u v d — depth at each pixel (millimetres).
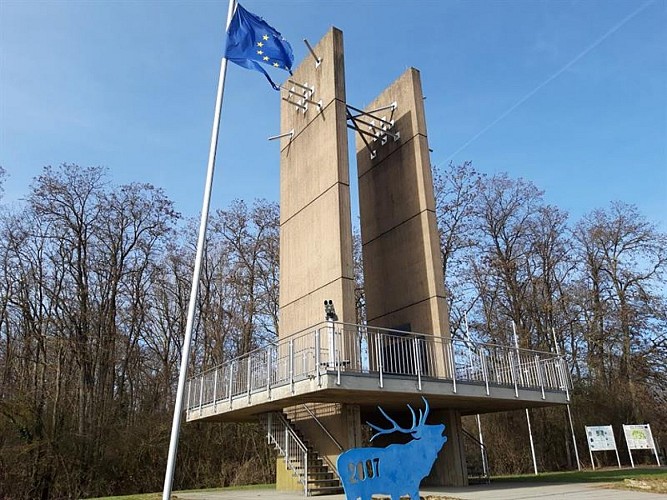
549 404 17312
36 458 23062
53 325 26391
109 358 27344
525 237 33438
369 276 20234
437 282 17266
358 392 13312
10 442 22781
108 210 29078
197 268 9945
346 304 15797
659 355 30531
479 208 33250
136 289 29875
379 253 19953
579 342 32906
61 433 24359
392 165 20047
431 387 14195
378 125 20969
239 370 16812
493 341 31688
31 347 25500
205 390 18688
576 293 32625
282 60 12719
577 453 29516
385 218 19953
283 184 20438
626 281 32031
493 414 31156
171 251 32281
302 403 15164
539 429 31594
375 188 20750
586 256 33406
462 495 12797
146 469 26391
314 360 14102
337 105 17906
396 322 18391
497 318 32469
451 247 32312
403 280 18531
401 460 9164
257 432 30000
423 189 18406
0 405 23047
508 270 31922
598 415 31812
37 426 23672
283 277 19156
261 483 27953
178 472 27188
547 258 33625
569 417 30359
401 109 20094
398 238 19125
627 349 31125
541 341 32375
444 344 16391
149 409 28922
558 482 17094
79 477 23938
